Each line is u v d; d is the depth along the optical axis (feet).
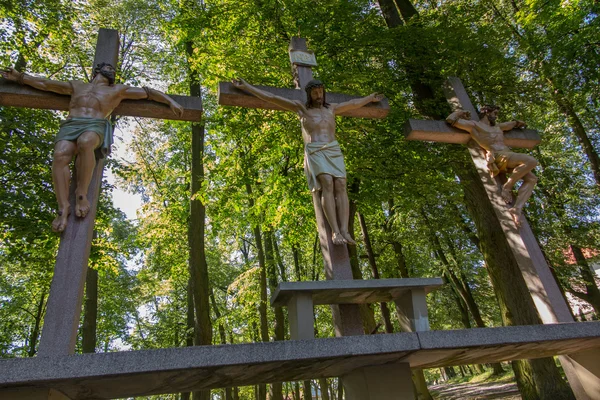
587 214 50.26
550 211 48.78
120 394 11.36
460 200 34.96
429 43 33.17
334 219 15.25
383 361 12.28
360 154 32.42
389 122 33.24
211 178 38.81
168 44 48.44
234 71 32.81
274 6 33.30
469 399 47.47
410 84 35.40
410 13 39.01
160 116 15.80
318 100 17.12
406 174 32.24
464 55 32.27
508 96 33.88
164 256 54.44
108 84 14.88
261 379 12.25
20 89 14.14
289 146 35.50
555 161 51.80
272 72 32.48
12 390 9.02
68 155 12.96
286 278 67.67
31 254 34.76
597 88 38.55
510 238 17.51
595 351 15.12
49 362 8.61
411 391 12.50
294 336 12.96
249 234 71.46
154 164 57.00
